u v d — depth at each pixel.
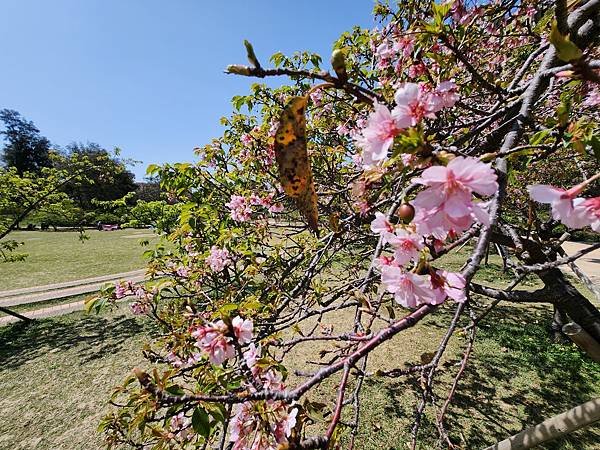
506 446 1.24
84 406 4.11
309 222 0.61
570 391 3.90
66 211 8.27
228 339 1.01
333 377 4.13
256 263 2.40
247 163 3.11
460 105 1.29
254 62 0.54
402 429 3.41
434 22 1.13
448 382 4.12
